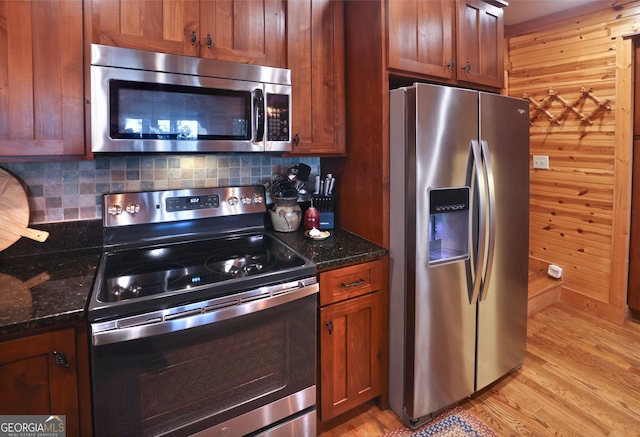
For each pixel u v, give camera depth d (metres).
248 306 1.31
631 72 2.59
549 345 2.50
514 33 3.28
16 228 1.50
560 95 3.01
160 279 1.33
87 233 1.65
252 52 1.63
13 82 1.22
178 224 1.82
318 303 1.56
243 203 1.94
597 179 2.84
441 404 1.81
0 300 1.13
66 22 1.28
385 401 1.87
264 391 1.42
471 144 1.76
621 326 2.74
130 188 1.74
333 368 1.64
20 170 1.52
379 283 1.75
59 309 1.07
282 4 1.70
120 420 1.16
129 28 1.38
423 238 1.65
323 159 2.21
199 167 1.89
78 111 1.32
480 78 2.02
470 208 1.78
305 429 1.57
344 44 1.90
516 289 2.08
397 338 1.79
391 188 1.75
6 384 1.02
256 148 1.63
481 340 1.93
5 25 1.21
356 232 1.96
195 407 1.29
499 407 1.92
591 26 2.77
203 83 1.50
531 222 3.36
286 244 1.79
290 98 1.71
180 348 1.23
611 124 2.72
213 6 1.53
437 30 1.83
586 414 1.85
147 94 1.40
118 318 1.12
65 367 1.09
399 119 1.67
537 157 3.24
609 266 2.83
